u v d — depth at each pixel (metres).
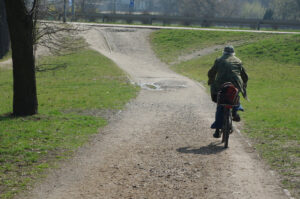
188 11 102.50
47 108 12.38
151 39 41.47
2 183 5.04
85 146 7.19
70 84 20.48
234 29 49.50
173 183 5.10
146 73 26.12
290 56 33.16
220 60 7.37
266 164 5.97
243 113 11.76
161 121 10.04
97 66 28.59
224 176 5.39
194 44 39.31
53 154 6.53
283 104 14.47
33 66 10.04
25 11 9.46
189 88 18.55
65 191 4.84
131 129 8.94
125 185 5.04
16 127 8.45
